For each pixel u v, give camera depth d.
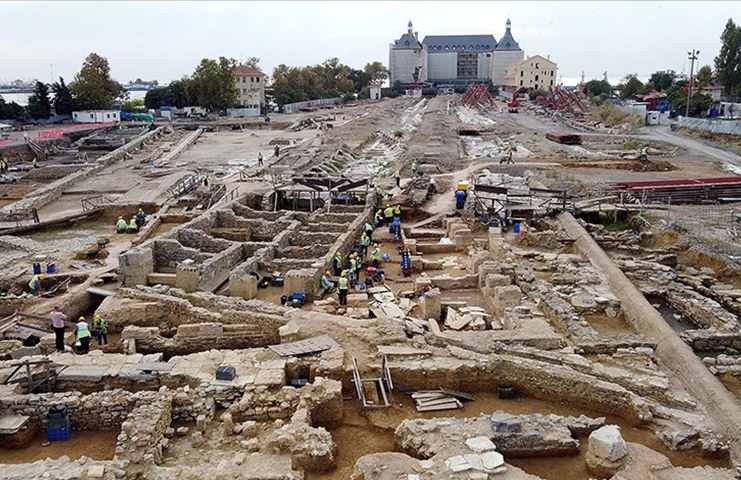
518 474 14.90
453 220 41.88
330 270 33.12
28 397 18.52
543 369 20.53
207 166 76.06
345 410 19.84
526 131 104.56
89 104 133.88
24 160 85.12
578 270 32.59
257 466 15.76
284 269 33.62
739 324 26.23
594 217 45.28
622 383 20.23
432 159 69.56
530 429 17.09
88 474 14.99
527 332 23.61
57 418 18.03
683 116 109.75
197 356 21.50
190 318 26.97
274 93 184.88
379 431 18.80
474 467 15.01
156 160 81.94
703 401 19.44
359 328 23.66
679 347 22.58
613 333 25.81
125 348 24.52
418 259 34.38
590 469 16.02
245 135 113.12
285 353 21.52
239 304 27.00
